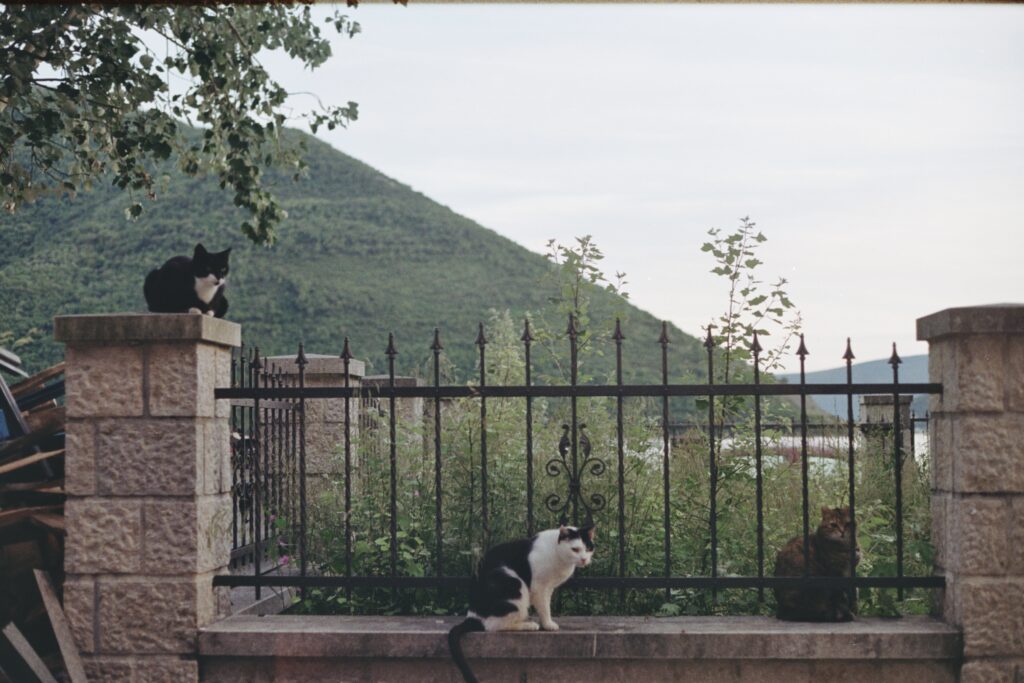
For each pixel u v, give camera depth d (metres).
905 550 7.03
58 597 6.41
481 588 5.74
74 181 10.57
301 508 6.25
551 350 7.69
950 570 5.83
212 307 7.36
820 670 5.66
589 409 7.29
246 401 7.75
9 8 9.02
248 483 7.67
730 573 6.80
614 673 5.70
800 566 6.03
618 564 6.66
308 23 10.70
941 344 5.97
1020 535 5.67
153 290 7.34
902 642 5.60
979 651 5.59
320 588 7.12
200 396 5.96
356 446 8.27
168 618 5.86
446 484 7.09
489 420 7.15
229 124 10.17
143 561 5.89
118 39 9.34
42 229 59.97
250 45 10.34
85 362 5.97
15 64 8.95
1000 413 5.70
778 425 7.65
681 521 7.06
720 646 5.59
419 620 6.07
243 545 7.50
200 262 7.23
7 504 6.71
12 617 6.29
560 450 6.14
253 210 10.27
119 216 61.62
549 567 5.68
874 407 12.32
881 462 8.79
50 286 52.97
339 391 6.20
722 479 7.17
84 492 5.94
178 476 5.90
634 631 5.66
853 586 5.89
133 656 5.88
